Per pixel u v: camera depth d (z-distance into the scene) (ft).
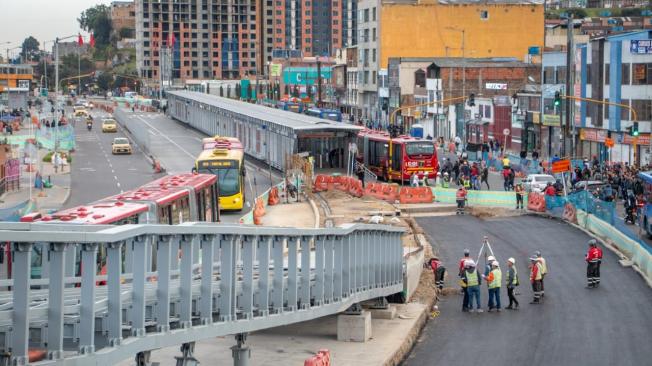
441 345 196.34
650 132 524.11
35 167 600.80
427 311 222.69
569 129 590.55
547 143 653.71
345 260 187.42
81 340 103.86
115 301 108.37
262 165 588.91
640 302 234.38
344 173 510.99
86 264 103.30
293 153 511.40
